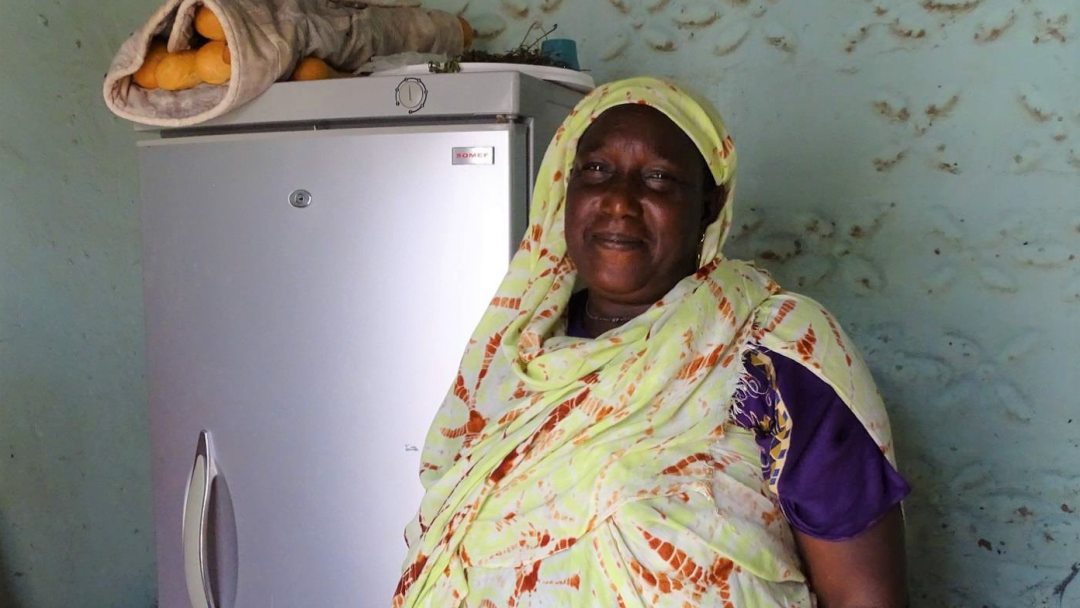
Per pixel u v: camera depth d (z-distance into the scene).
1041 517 1.53
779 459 0.81
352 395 1.24
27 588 1.63
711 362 0.85
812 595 0.86
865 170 1.59
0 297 1.55
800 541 0.84
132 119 1.30
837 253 1.62
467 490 0.93
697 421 0.84
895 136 1.57
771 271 1.67
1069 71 1.45
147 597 1.88
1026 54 1.47
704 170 0.94
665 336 0.85
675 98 0.91
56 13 1.62
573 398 0.89
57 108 1.63
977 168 1.52
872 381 0.86
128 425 1.82
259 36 1.23
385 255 1.20
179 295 1.32
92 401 1.74
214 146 1.27
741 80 1.67
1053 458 1.52
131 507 1.84
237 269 1.28
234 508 1.32
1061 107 1.46
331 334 1.24
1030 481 1.53
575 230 0.94
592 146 0.92
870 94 1.58
